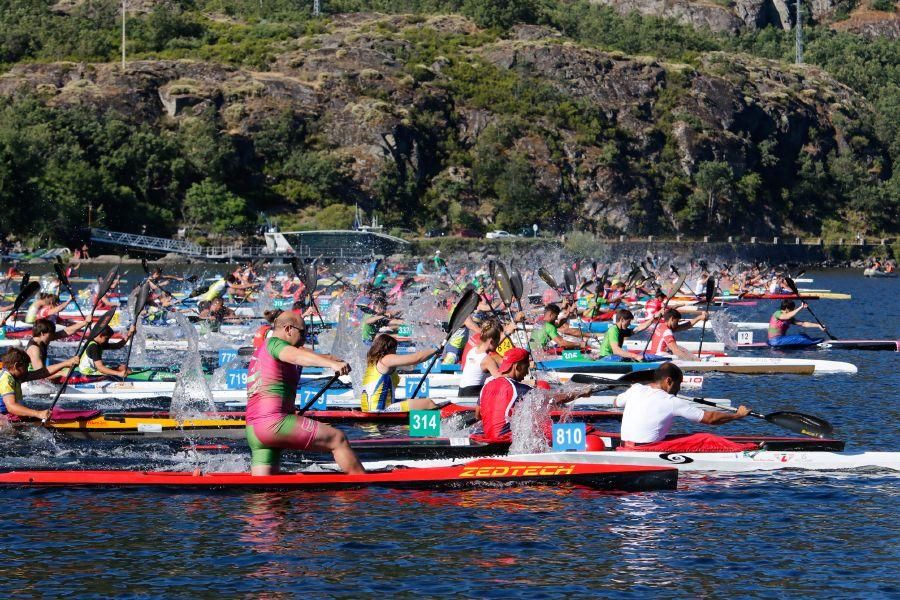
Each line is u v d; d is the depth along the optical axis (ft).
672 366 135.44
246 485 123.95
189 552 101.50
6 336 288.92
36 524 110.32
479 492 123.75
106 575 95.20
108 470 131.64
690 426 172.76
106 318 154.51
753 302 556.10
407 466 131.64
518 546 103.76
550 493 123.75
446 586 92.89
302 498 120.67
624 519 112.47
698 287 510.99
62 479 124.98
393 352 166.61
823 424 130.93
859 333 390.01
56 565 97.81
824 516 113.91
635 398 135.44
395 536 106.73
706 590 92.17
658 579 94.79
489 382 140.56
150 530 108.27
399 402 167.53
